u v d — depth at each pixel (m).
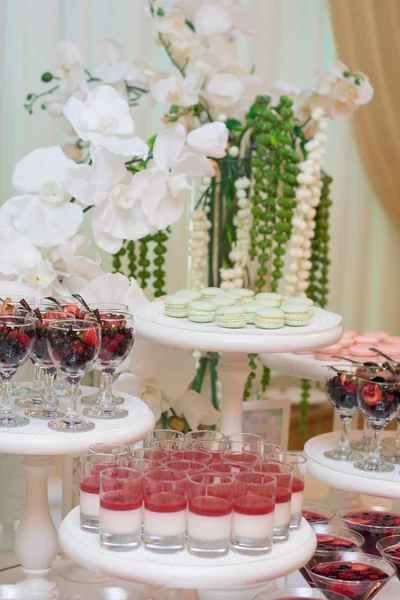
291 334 1.79
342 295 4.07
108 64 2.62
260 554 1.36
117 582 1.87
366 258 4.09
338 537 1.76
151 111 3.17
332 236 4.01
